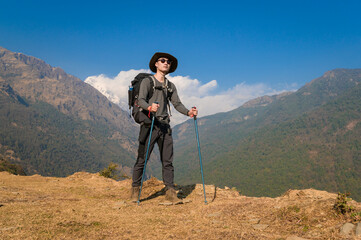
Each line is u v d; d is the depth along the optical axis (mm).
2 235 2395
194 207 3943
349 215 2568
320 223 2594
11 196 4516
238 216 3256
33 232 2520
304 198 3736
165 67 4598
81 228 2736
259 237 2420
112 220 3086
